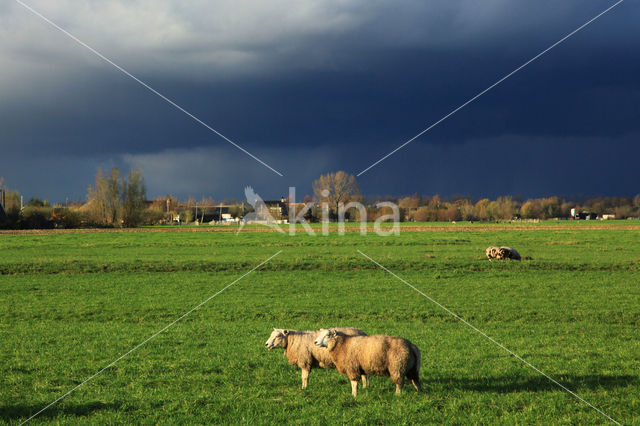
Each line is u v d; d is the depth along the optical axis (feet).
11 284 110.01
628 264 130.31
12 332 66.03
